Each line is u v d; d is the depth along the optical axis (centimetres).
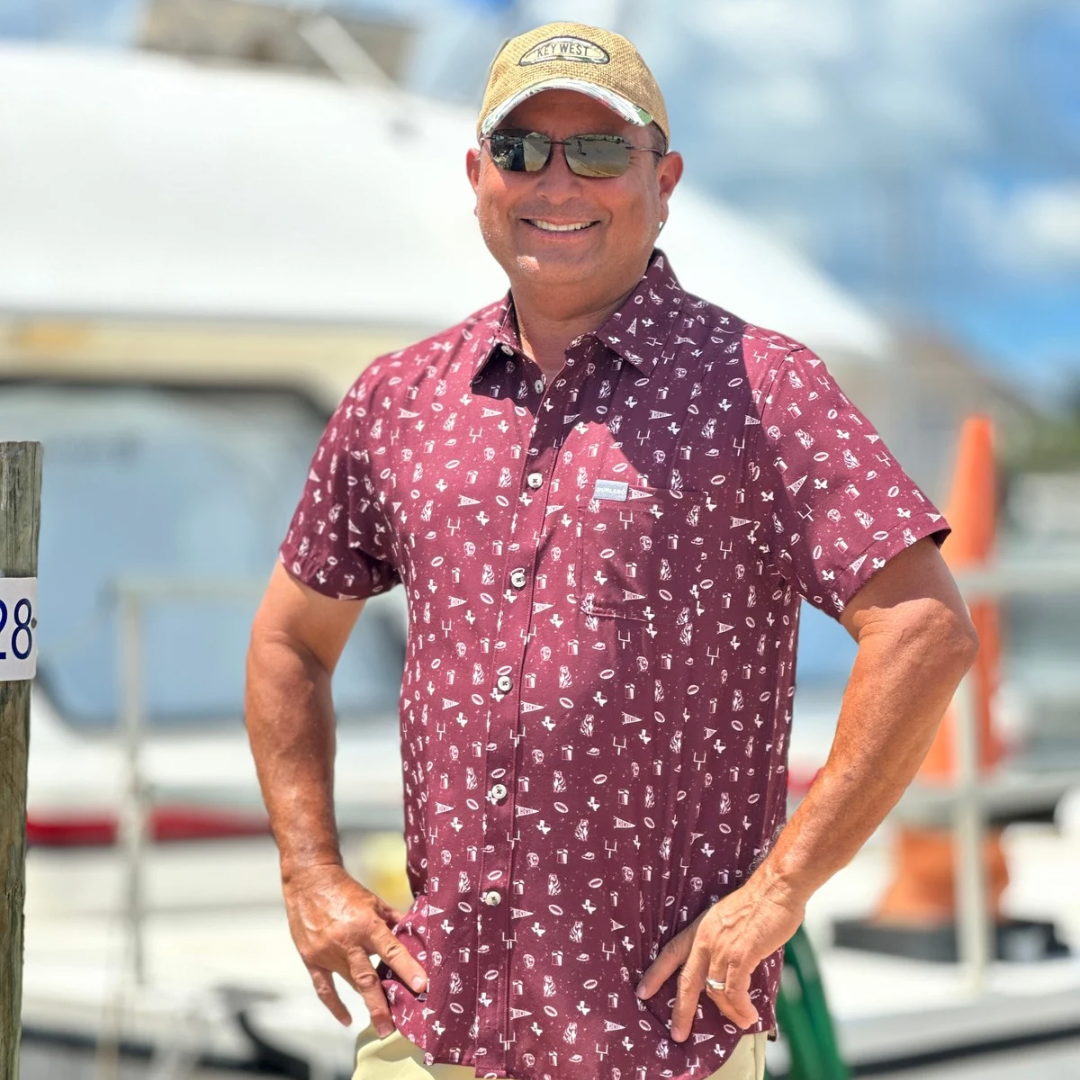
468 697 232
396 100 733
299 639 269
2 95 636
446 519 238
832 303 712
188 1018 452
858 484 223
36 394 609
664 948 228
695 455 228
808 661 718
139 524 624
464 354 250
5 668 235
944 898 497
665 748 227
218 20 748
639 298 237
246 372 643
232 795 455
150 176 639
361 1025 426
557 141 238
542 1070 228
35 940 518
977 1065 440
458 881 231
